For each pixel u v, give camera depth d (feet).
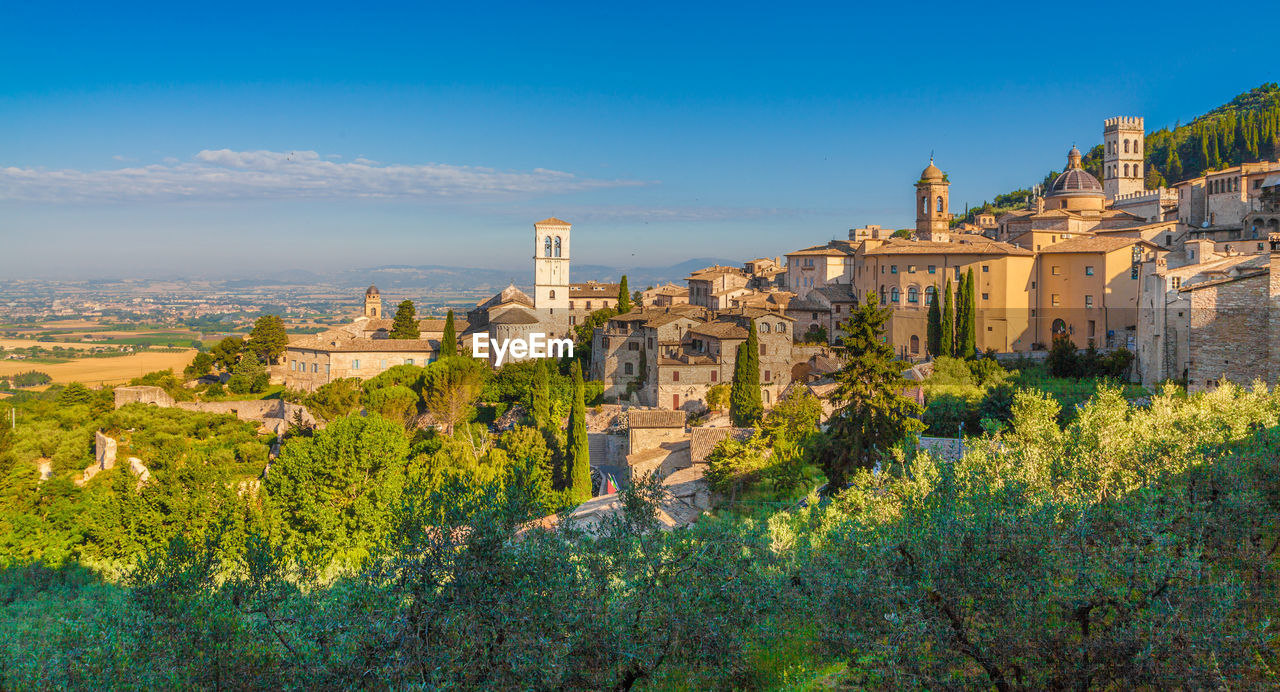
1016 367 346.13
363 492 230.07
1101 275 375.45
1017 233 485.97
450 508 89.04
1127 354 306.76
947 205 512.22
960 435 221.66
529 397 368.89
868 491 127.13
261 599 89.15
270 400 412.16
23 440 329.11
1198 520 91.40
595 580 88.89
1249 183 420.36
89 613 136.87
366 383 392.68
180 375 605.73
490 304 543.39
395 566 86.28
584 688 81.97
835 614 86.28
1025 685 77.71
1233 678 73.72
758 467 221.46
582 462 268.21
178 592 89.61
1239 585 79.41
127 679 82.84
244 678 82.64
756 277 574.97
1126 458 110.63
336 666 79.20
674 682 89.04
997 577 81.25
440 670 77.66
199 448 336.29
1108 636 77.05
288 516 231.71
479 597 83.20
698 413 361.10
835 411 227.61
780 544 121.70
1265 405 140.67
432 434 348.38
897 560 85.92
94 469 316.19
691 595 89.97
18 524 229.86
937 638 79.25
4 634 124.88
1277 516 97.60
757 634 94.12
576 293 586.45
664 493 103.81
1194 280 255.29
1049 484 105.40
